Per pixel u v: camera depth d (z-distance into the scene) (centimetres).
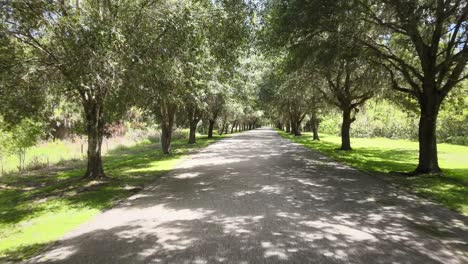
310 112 3359
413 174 1309
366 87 1983
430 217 730
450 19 1280
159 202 883
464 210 790
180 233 626
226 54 1302
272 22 1422
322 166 1547
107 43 848
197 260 501
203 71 1488
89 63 857
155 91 1148
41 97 1121
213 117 4150
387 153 2205
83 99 1226
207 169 1470
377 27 1422
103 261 507
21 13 843
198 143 3200
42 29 937
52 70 1064
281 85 2620
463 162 1738
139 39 1020
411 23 1109
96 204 884
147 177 1288
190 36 1054
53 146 2622
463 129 3253
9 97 1019
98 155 1271
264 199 891
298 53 1401
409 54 1655
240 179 1202
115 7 975
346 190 1010
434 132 1338
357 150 2389
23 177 1501
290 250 536
